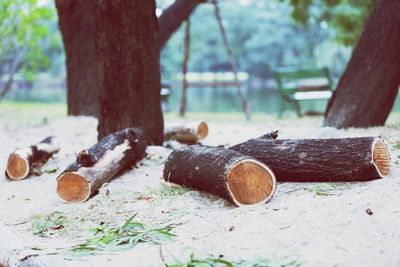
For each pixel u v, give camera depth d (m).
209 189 6.29
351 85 10.49
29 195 7.66
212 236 5.26
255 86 40.78
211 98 32.56
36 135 11.97
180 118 15.84
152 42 9.48
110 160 7.46
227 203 6.13
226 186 5.96
